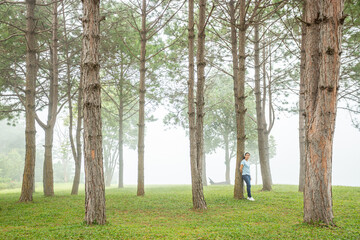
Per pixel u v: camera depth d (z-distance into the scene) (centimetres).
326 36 668
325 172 671
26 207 1173
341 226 666
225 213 966
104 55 2036
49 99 2009
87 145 768
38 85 2059
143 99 1689
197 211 1027
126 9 1892
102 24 1966
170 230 694
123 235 624
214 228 707
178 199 1353
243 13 1307
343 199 1171
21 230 700
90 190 758
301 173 1586
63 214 991
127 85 2419
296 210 971
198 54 1162
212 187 2344
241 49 1332
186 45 1947
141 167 1608
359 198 1182
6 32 1592
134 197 1477
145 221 863
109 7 1975
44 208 1133
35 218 926
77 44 1947
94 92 783
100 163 773
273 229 670
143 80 1697
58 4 1744
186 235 626
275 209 1002
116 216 958
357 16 1340
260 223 780
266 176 1728
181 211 1035
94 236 613
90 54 789
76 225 740
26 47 1581
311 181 682
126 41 1966
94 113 778
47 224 823
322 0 677
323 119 666
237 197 1288
